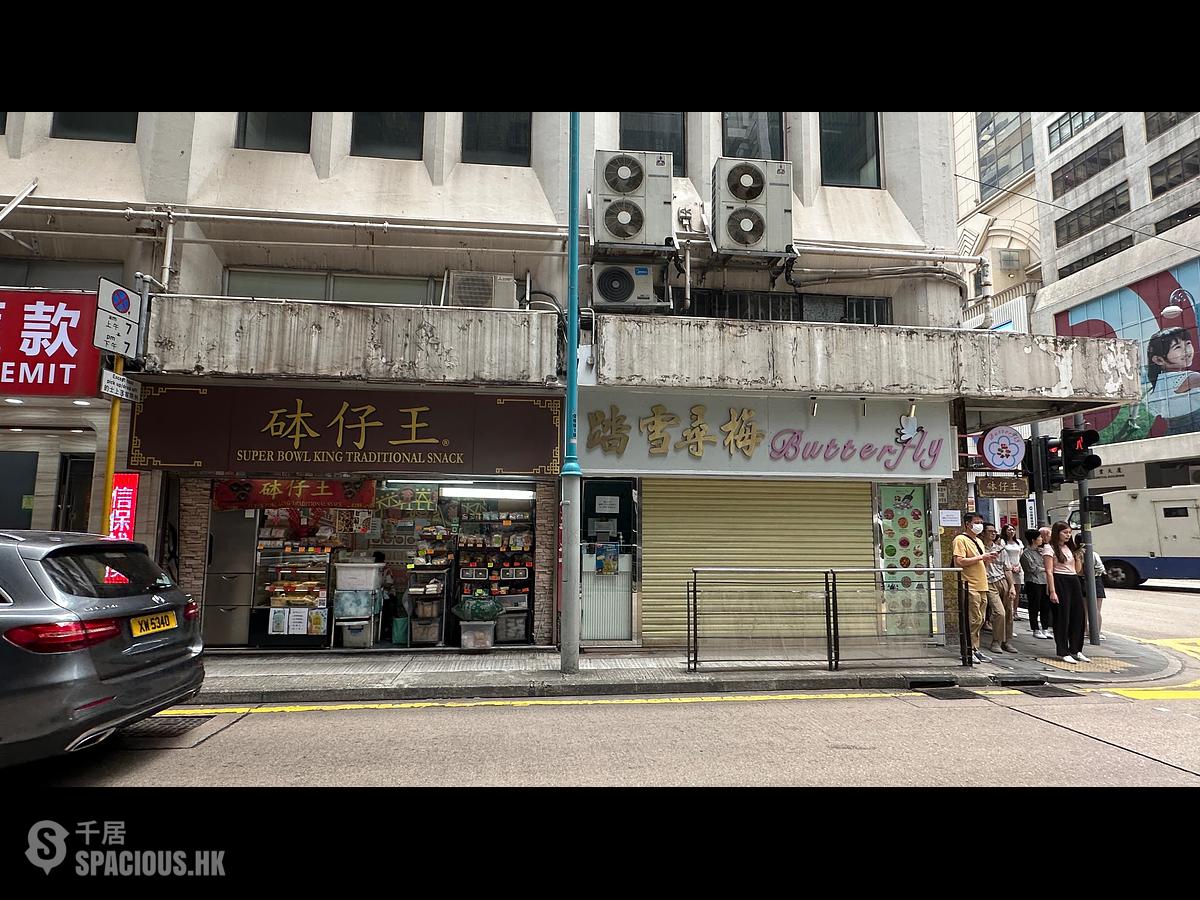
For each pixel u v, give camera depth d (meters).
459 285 9.98
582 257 10.43
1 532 4.71
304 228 9.87
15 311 8.37
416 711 6.59
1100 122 37.16
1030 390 9.93
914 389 9.73
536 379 9.05
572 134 8.57
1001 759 5.00
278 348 8.72
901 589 8.62
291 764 4.91
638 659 8.95
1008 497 10.52
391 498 10.00
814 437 10.12
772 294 11.06
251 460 9.11
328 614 9.57
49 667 4.12
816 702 6.96
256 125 10.41
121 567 5.00
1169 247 31.34
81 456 9.50
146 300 8.54
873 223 11.11
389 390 9.41
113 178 9.73
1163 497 20.36
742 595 8.47
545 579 9.97
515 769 4.79
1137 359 10.27
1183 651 10.33
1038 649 9.63
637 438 9.80
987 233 45.75
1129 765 4.87
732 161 10.11
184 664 5.18
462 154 10.73
